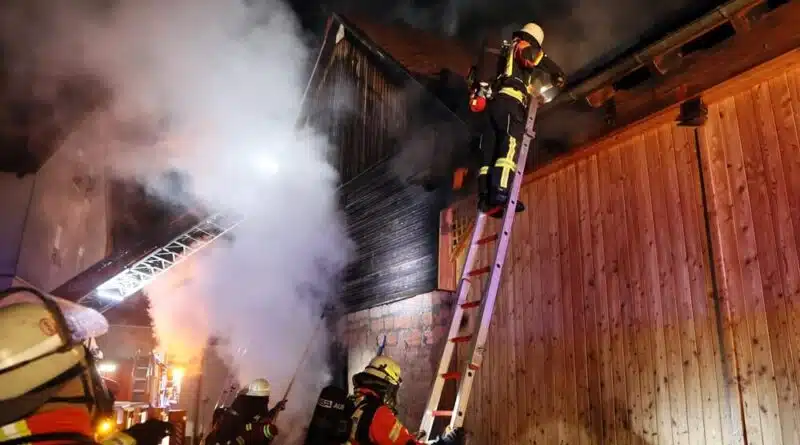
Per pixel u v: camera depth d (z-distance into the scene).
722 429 3.72
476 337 3.59
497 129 4.30
